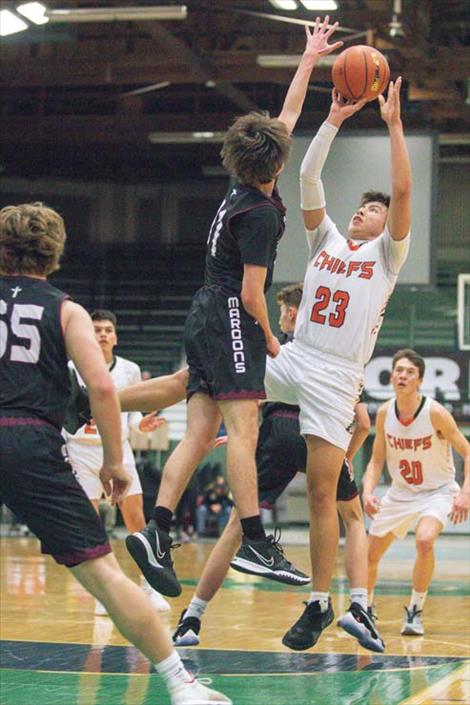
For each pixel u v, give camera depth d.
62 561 4.61
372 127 26.56
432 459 9.16
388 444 9.28
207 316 5.79
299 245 21.31
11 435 4.56
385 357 24.02
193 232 33.00
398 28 19.72
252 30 23.81
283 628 8.79
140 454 27.34
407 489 9.28
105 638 8.05
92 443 9.61
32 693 5.88
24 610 10.01
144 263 32.72
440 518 8.93
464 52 22.58
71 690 5.97
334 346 6.35
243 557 5.73
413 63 22.77
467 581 14.64
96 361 4.66
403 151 6.22
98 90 30.03
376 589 13.05
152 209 33.19
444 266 26.75
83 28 24.84
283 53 23.78
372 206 6.73
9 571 14.73
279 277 21.34
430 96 23.59
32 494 4.57
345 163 21.47
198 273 32.50
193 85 29.59
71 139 30.36
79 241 33.12
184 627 6.72
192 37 23.64
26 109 30.94
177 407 30.83
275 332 21.41
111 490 4.85
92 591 4.68
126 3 21.64
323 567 6.31
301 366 6.40
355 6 21.05
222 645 7.77
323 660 7.13
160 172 33.03
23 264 4.80
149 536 5.55
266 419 7.76
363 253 6.43
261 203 5.69
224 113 29.58
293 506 26.30
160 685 6.11
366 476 9.42
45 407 4.64
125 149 31.69
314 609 6.29
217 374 5.71
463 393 23.66
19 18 18.64
